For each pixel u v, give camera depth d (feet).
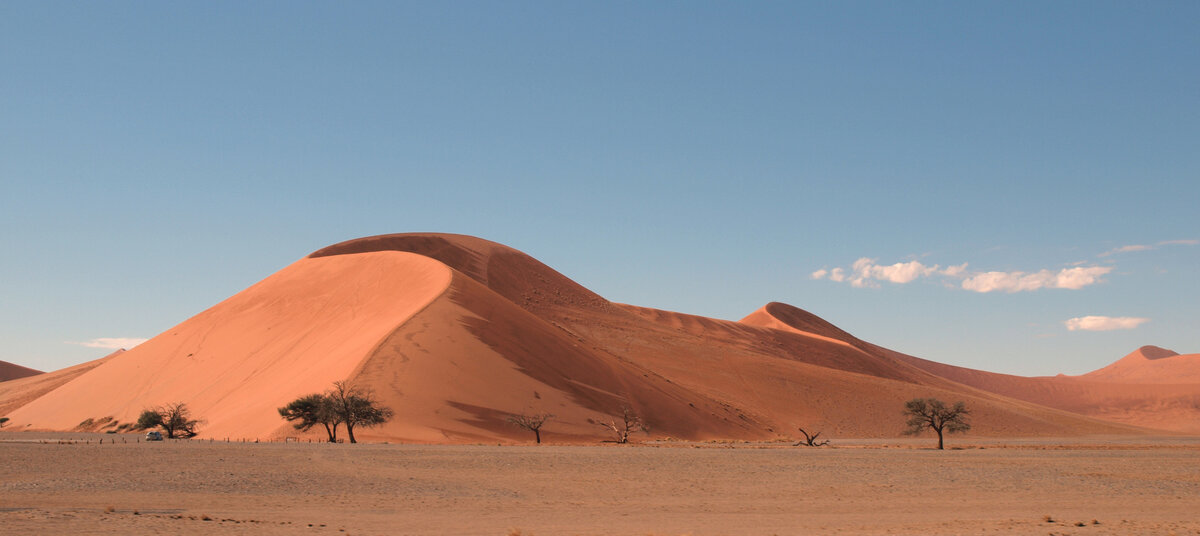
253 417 242.99
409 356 263.29
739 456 167.84
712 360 483.10
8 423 337.52
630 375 329.31
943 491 110.22
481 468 132.98
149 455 144.05
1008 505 96.78
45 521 66.90
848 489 111.75
